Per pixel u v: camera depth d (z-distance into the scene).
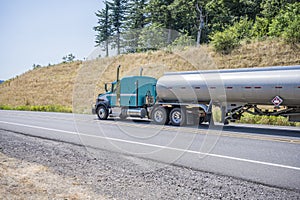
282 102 10.46
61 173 4.98
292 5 29.16
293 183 4.53
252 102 11.30
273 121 12.85
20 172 4.93
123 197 3.90
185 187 4.33
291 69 10.42
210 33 31.81
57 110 23.75
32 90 37.91
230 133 9.86
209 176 4.88
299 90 9.98
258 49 24.52
